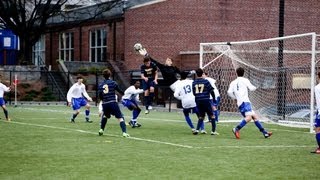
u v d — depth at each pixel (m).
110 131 26.80
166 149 19.69
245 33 69.62
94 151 18.97
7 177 14.03
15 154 18.16
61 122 32.78
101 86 24.05
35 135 24.44
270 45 48.53
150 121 34.91
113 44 72.12
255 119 24.17
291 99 40.06
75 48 80.50
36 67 70.50
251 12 69.56
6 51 78.94
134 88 29.17
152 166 15.80
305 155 18.36
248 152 19.03
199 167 15.67
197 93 25.31
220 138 23.86
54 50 85.31
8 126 29.39
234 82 24.08
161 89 55.75
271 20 70.06
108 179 13.78
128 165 15.95
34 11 70.56
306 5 70.12
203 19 69.00
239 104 24.05
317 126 19.03
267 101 39.41
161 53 68.56
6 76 68.25
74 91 32.78
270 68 40.34
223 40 69.25
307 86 39.81
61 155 17.94
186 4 68.69
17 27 70.88
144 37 68.69
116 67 69.31
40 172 14.75
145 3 68.50
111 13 72.44
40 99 66.31
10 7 69.12
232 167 15.72
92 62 72.00
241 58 44.50
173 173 14.68
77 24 74.88
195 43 68.94
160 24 68.56
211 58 49.38
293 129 29.64
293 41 51.03
